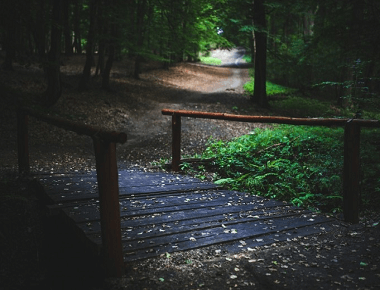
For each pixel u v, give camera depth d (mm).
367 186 5781
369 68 9703
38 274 4664
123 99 19141
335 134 9891
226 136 13555
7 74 19672
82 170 7980
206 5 20641
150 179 6883
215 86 29672
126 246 3576
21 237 5133
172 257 3414
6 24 9406
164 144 12312
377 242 3822
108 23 19875
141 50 21859
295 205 5516
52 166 8461
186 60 48094
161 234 3922
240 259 3385
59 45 14141
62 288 4367
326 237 4016
